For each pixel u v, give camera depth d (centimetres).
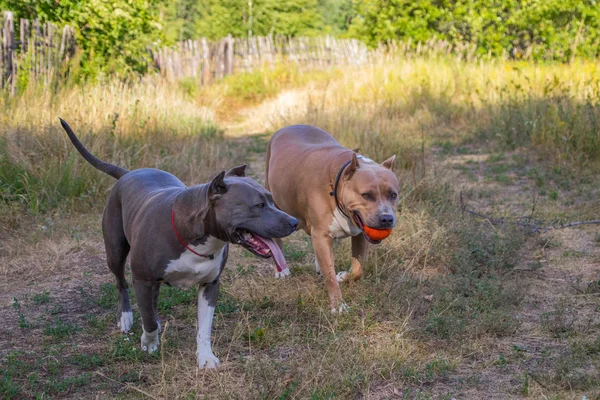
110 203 463
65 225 687
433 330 454
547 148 977
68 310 504
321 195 493
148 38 1555
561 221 707
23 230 661
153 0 1622
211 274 399
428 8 1830
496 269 577
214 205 375
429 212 703
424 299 512
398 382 388
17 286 552
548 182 868
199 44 1891
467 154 1055
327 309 490
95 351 435
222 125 1506
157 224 390
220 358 421
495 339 444
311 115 1267
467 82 1402
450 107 1305
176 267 390
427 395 363
